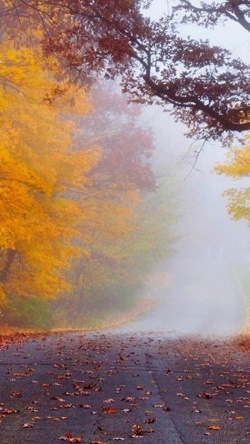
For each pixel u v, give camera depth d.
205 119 16.41
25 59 18.59
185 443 7.14
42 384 11.30
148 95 16.58
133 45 15.02
